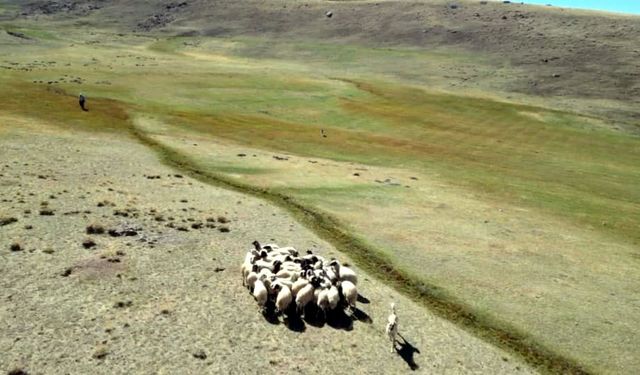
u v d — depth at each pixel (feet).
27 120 193.98
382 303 90.68
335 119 272.31
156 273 92.27
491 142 255.29
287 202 142.10
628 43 518.78
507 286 100.89
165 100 266.77
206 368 68.18
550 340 83.97
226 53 554.05
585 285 104.01
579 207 161.17
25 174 136.87
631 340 85.10
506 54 526.16
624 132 306.76
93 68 341.00
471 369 74.64
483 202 156.97
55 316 76.02
